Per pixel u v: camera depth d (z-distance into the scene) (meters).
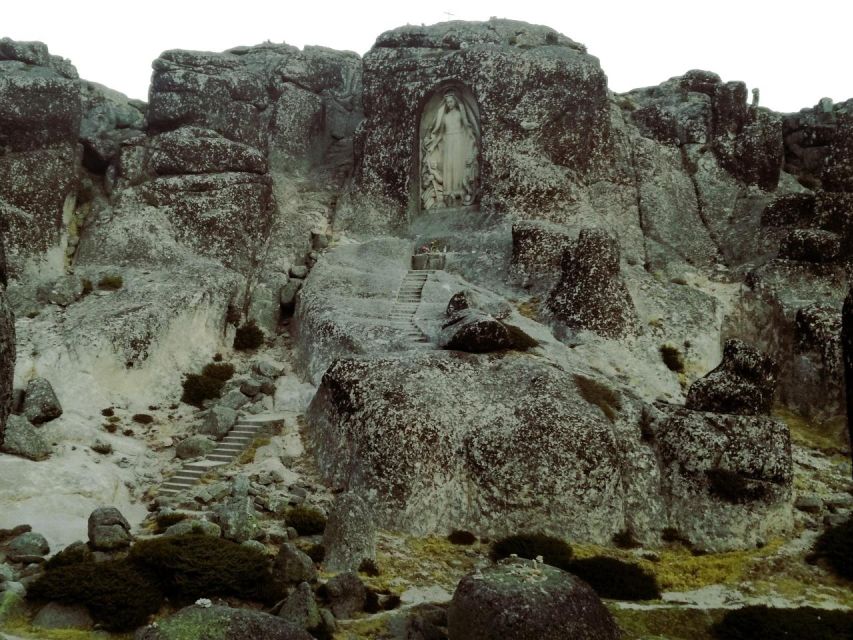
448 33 42.75
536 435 24.56
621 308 31.56
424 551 22.66
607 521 24.16
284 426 28.38
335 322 31.70
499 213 38.38
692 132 43.38
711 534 24.34
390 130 41.44
